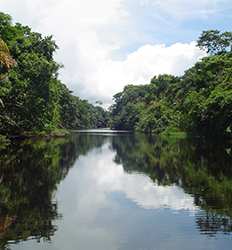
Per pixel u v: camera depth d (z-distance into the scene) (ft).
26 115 238.27
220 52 310.24
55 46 255.29
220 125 230.89
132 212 71.72
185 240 55.83
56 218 67.10
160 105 478.59
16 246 53.47
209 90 262.26
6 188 91.30
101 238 57.06
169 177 110.52
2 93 195.72
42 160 146.41
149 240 56.13
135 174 118.21
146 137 366.63
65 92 488.44
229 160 143.23
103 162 150.30
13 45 217.97
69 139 310.04
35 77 232.32
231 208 73.10
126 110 627.46
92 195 86.38
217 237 56.90
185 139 313.73
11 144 207.21
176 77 475.31
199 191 88.79
